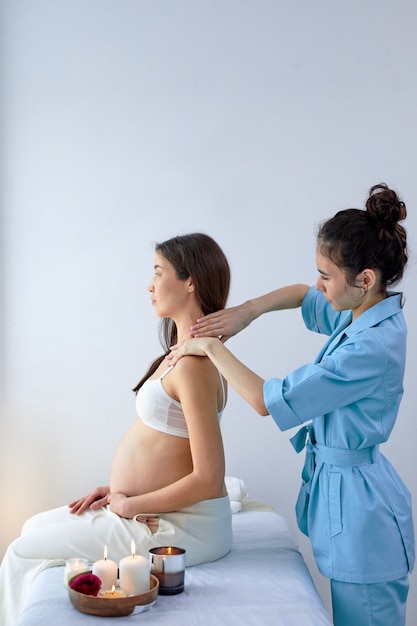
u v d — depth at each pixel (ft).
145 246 9.09
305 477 5.95
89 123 9.12
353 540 5.37
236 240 9.09
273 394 5.37
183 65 9.12
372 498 5.43
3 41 9.12
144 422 6.20
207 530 5.92
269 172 9.10
